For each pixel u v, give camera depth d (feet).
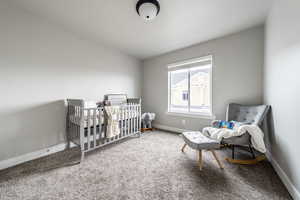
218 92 8.65
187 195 3.95
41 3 5.62
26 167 5.51
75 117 6.75
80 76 8.44
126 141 8.68
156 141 8.68
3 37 5.53
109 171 5.22
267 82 6.40
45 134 6.81
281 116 4.82
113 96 10.27
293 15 4.00
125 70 11.64
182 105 10.93
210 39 8.85
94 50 9.24
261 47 7.15
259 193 4.03
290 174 4.09
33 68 6.41
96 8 5.91
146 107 13.24
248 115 6.94
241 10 5.96
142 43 9.59
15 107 5.88
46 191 4.10
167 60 11.52
